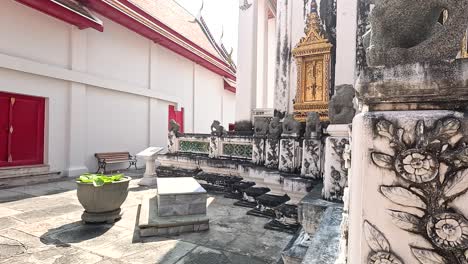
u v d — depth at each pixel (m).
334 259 1.94
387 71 1.21
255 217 5.18
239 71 8.97
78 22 8.76
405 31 1.26
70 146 9.23
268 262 3.38
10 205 5.65
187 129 15.84
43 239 3.93
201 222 4.44
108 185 4.59
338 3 6.82
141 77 12.42
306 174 5.04
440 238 1.06
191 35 16.31
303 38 7.41
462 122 1.04
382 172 1.15
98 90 10.41
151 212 4.84
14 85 7.79
